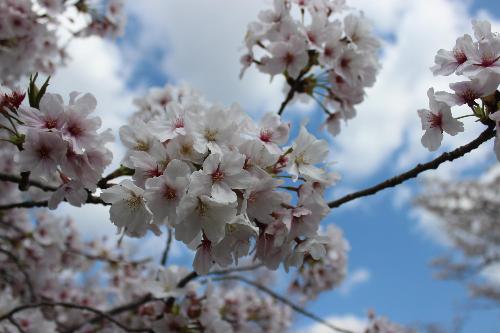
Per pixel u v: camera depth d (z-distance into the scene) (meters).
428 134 0.34
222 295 0.83
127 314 0.77
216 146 0.33
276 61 0.50
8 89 0.35
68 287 0.90
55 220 0.84
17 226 0.84
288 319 0.96
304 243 0.36
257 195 0.34
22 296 0.83
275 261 0.36
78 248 0.90
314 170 0.37
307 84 0.53
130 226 0.34
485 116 0.32
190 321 0.52
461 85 0.32
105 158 0.35
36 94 0.34
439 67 0.34
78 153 0.32
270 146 0.35
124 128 0.36
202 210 0.32
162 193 0.32
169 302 0.54
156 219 0.32
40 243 0.81
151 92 0.69
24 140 0.34
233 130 0.34
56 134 0.33
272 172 0.36
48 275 0.84
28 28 0.75
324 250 0.36
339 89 0.53
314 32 0.51
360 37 0.53
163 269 0.55
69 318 0.86
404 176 0.37
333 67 0.50
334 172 0.40
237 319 0.77
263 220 0.34
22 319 0.65
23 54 0.78
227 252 0.34
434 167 0.35
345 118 0.55
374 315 0.81
